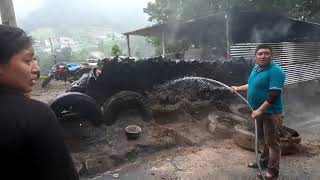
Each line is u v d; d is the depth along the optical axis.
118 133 6.23
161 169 4.89
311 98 10.79
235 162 5.00
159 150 5.79
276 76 3.91
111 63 6.87
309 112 8.88
